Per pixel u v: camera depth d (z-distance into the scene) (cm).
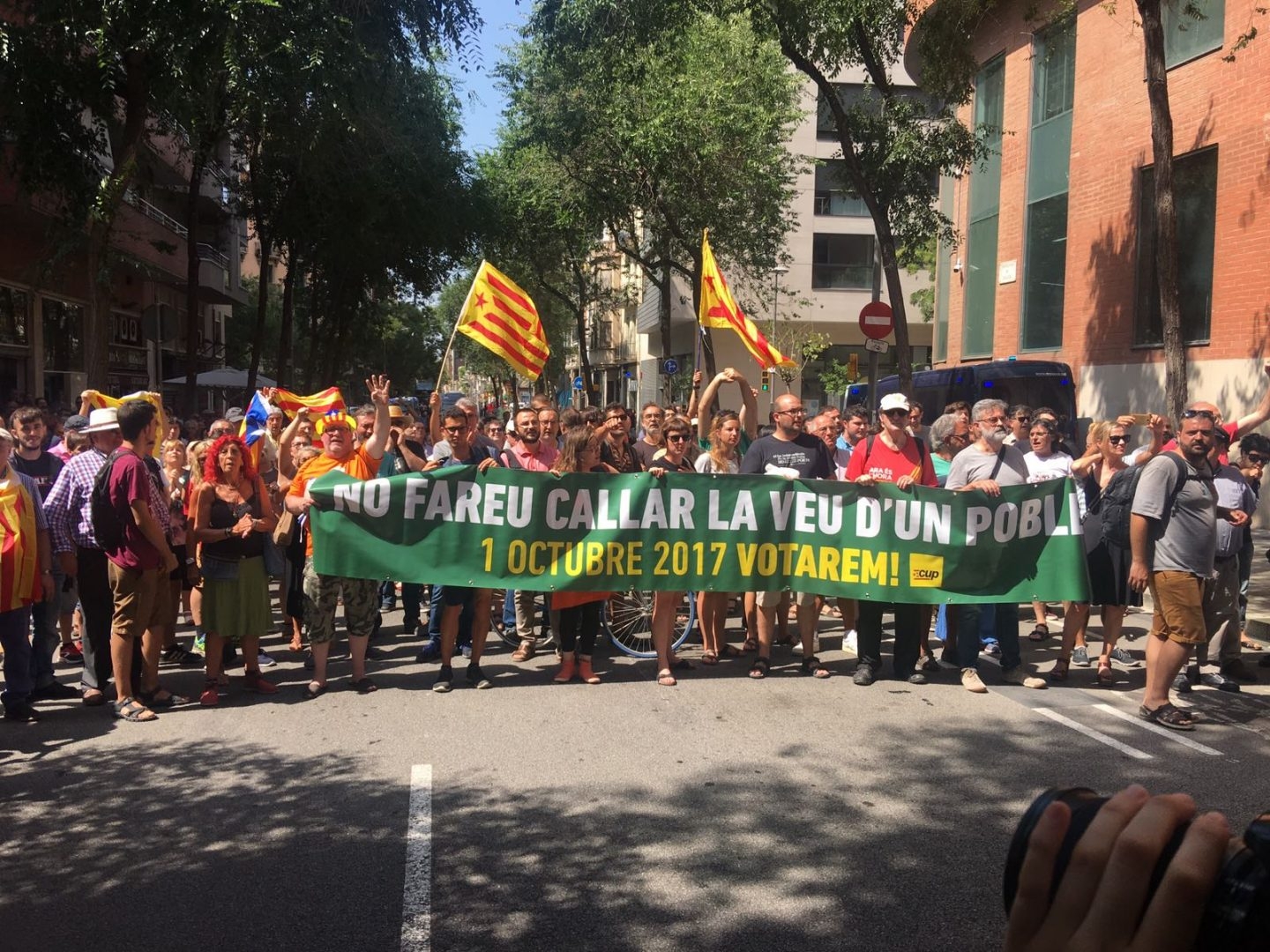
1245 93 1454
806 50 1444
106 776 551
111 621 688
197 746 601
